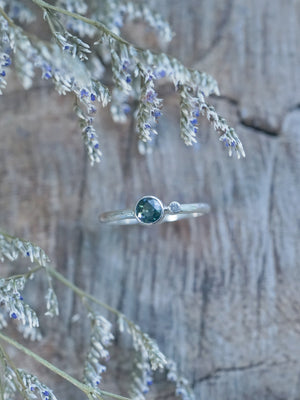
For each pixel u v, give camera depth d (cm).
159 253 25
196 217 25
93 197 25
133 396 24
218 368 25
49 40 25
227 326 25
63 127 25
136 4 24
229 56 25
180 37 25
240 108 25
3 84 22
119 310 25
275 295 25
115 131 25
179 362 25
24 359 25
